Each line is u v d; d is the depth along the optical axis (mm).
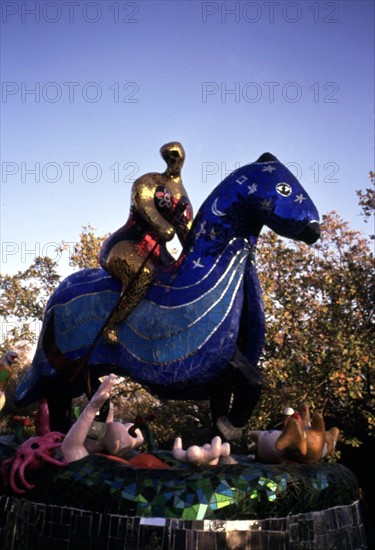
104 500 3971
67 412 5773
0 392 5285
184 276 4789
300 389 10945
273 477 4016
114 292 5180
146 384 4773
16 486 4414
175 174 5293
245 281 4809
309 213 4680
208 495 3824
